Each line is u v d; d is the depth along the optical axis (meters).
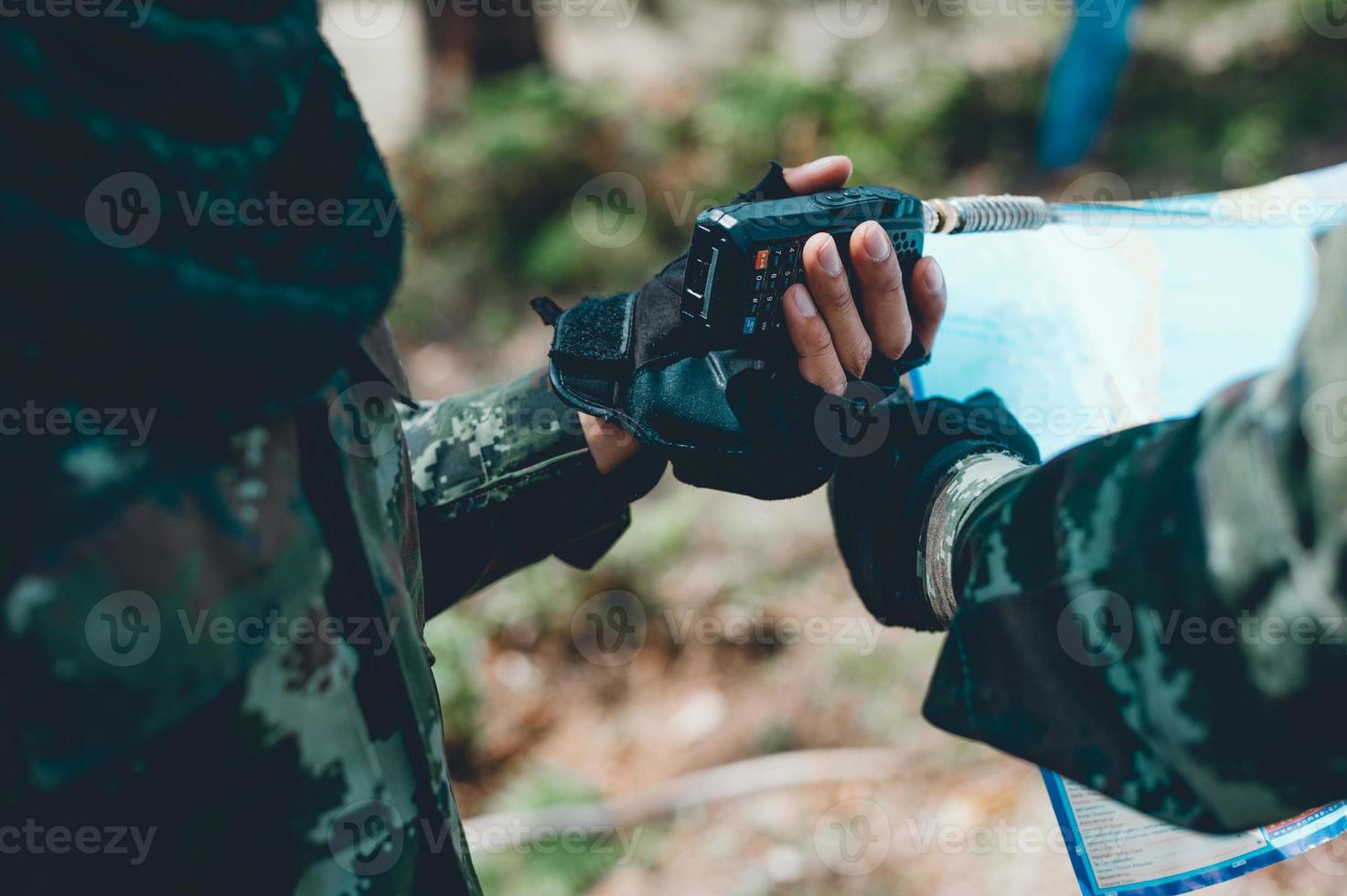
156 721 0.52
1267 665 0.48
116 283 0.49
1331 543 0.45
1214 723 0.50
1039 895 2.09
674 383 0.80
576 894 2.37
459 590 0.89
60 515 0.50
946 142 5.50
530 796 2.61
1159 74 5.50
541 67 6.10
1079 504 0.56
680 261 0.86
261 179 0.56
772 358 0.82
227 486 0.55
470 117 5.56
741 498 3.43
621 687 2.98
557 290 4.90
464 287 4.97
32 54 0.48
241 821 0.58
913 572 0.81
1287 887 1.83
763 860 2.34
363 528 0.62
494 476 0.86
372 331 0.70
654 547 3.26
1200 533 0.50
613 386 0.84
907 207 0.84
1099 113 4.96
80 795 0.53
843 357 0.81
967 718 0.61
